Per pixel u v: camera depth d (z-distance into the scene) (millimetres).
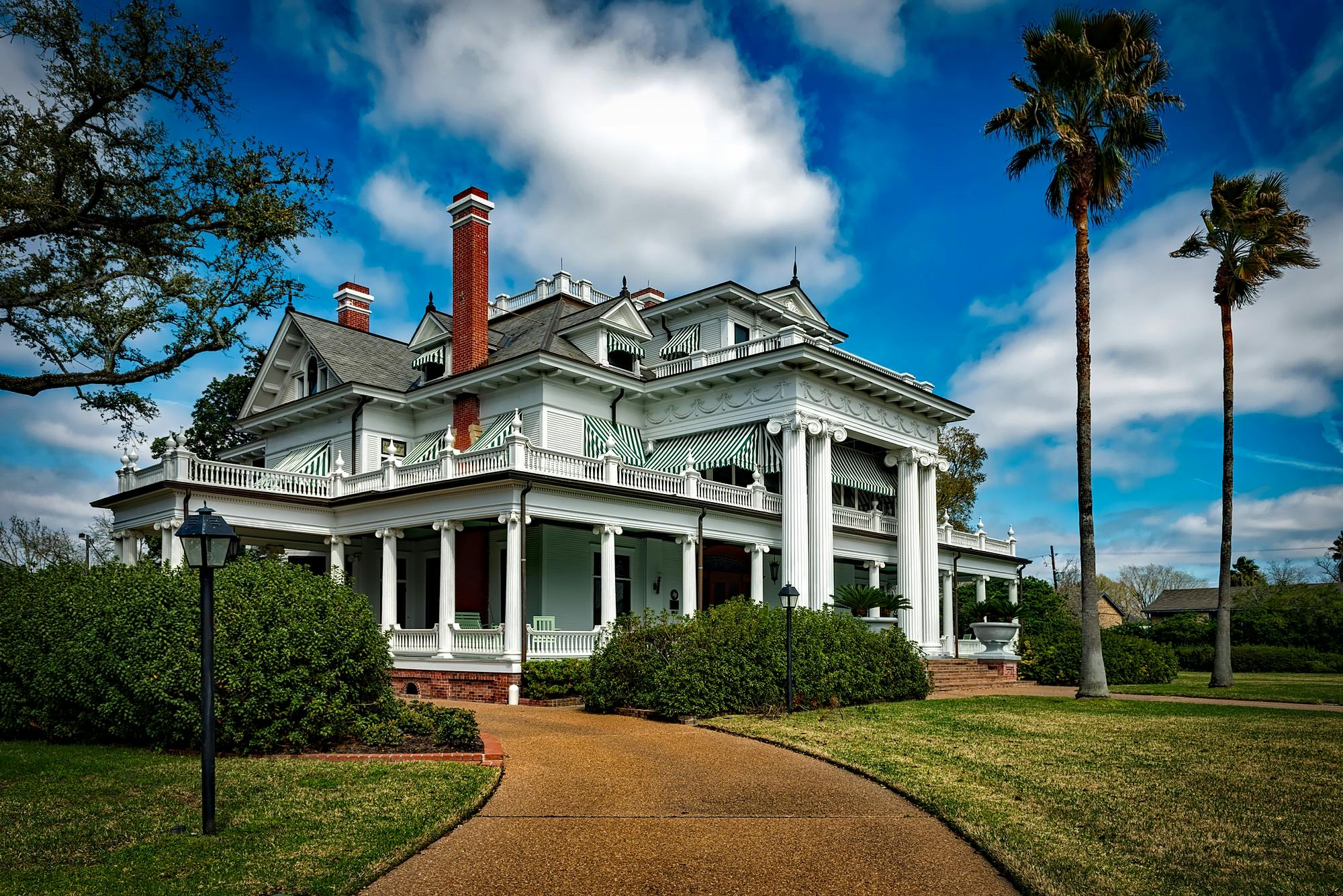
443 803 11203
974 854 9523
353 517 32656
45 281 17422
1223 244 36469
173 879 8445
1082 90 28094
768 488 39469
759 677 21359
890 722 19391
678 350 40156
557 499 28125
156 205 17406
